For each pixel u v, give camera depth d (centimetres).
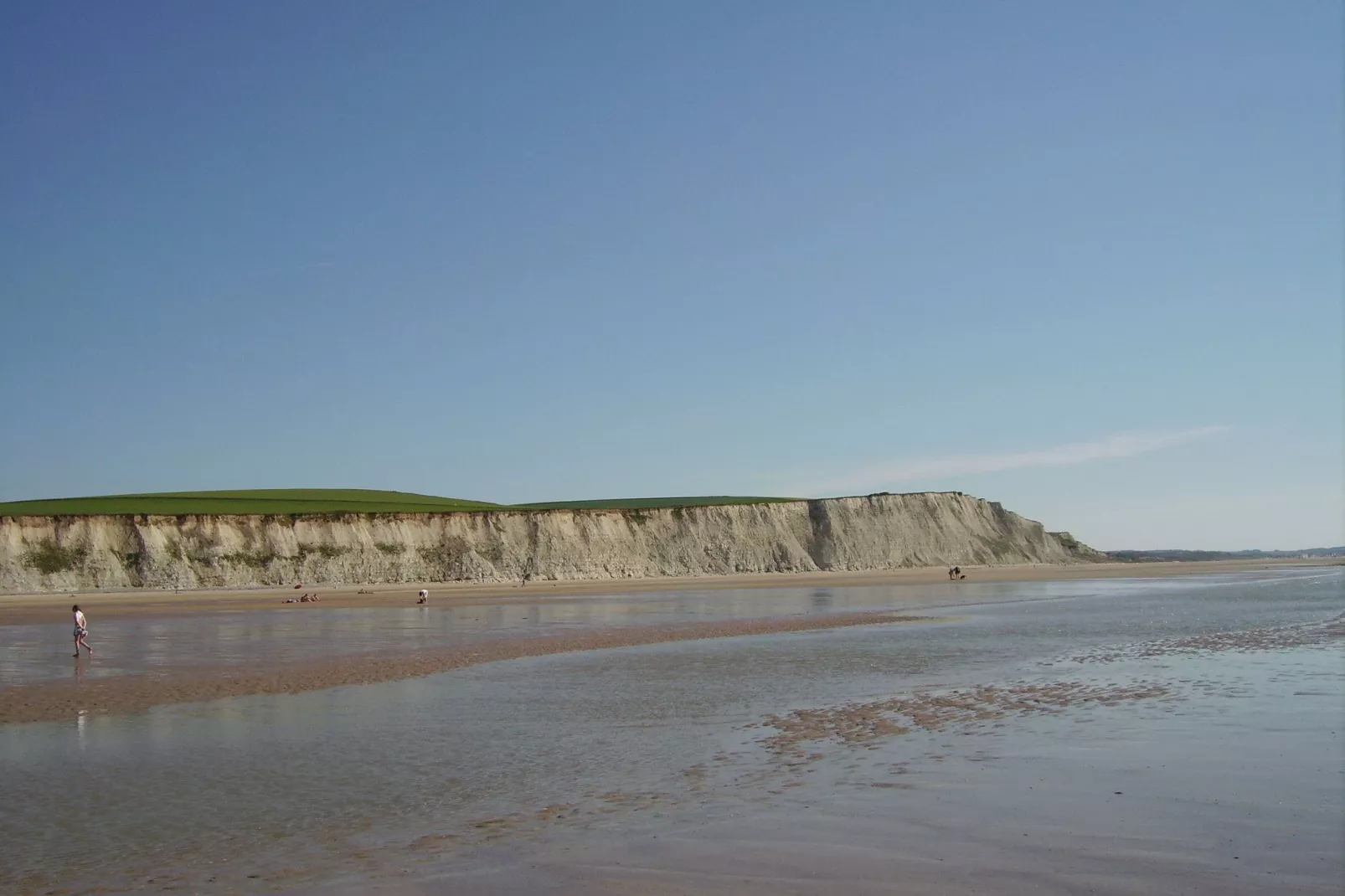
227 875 884
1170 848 854
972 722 1562
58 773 1349
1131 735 1384
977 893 752
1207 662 2266
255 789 1232
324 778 1289
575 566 11675
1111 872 795
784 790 1130
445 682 2317
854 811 1013
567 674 2431
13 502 12250
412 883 838
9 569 9031
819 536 13575
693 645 3170
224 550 10106
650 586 9062
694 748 1443
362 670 2566
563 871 849
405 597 7256
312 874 877
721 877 814
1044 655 2594
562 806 1108
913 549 13888
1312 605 4409
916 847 879
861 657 2697
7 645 3434
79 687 2275
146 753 1486
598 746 1475
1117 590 6681
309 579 10306
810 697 1941
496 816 1071
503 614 4991
